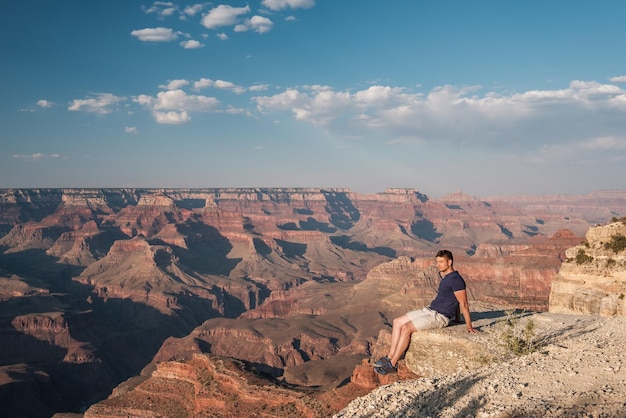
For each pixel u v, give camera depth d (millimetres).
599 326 15383
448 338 14039
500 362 12828
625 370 10867
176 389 84500
